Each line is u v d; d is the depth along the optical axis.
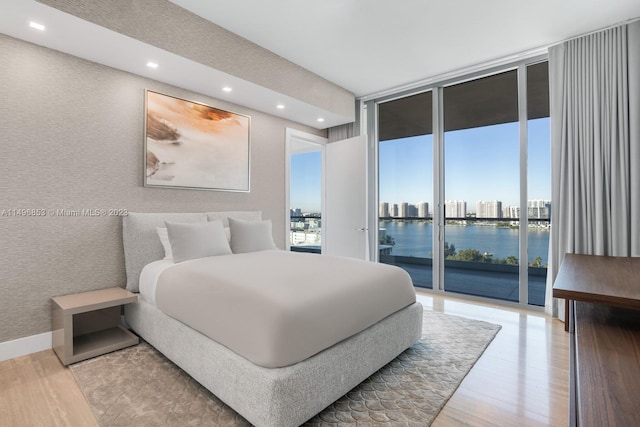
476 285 4.28
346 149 4.74
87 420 1.66
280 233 4.43
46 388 1.95
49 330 2.51
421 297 3.99
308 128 4.90
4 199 2.32
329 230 4.98
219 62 2.94
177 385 1.98
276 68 3.47
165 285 2.32
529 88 3.58
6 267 2.33
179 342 2.07
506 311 3.43
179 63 2.79
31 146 2.43
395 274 2.38
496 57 3.53
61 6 2.06
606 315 1.27
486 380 2.05
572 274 1.73
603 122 2.98
